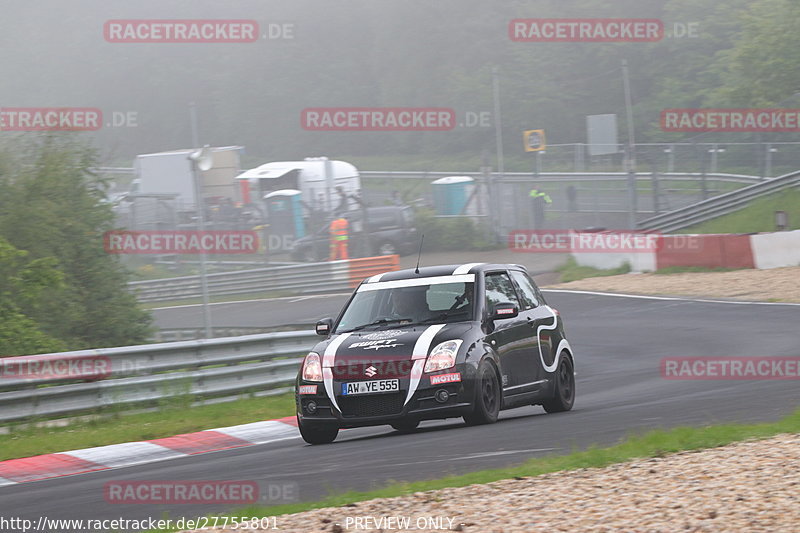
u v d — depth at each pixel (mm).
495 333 37812
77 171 82875
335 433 37875
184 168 154250
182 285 121375
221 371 53281
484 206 145375
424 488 24203
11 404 45875
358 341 36500
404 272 40469
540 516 19922
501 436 33406
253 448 39281
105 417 47875
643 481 22562
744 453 25141
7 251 66375
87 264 81688
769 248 98750
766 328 68312
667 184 151750
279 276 119062
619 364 61031
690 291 90625
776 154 145750
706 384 48312
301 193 137500
